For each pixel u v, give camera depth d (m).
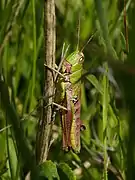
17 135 0.06
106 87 0.09
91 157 0.11
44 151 0.08
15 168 0.09
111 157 0.11
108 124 0.10
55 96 0.09
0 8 0.10
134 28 0.05
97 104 0.11
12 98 0.10
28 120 0.11
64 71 0.09
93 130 0.11
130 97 0.05
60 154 0.11
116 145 0.10
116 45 0.11
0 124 0.11
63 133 0.10
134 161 0.06
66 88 0.09
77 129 0.10
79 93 0.10
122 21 0.11
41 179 0.08
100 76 0.10
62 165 0.09
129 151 0.06
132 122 0.05
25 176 0.09
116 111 0.10
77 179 0.10
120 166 0.10
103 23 0.08
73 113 0.10
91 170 0.11
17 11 0.10
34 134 0.11
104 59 0.05
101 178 0.10
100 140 0.11
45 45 0.08
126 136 0.09
